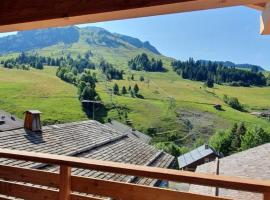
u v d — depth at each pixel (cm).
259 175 836
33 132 936
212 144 2536
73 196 263
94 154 934
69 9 208
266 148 1109
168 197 235
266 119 4862
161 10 192
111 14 201
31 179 286
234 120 5038
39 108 4900
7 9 230
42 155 271
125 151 1089
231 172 940
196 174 215
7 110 4906
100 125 1341
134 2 189
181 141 4681
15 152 283
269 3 245
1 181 301
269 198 195
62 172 263
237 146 2445
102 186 255
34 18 220
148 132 4828
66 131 1075
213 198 222
